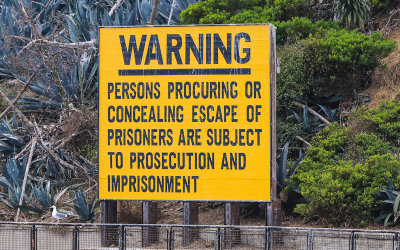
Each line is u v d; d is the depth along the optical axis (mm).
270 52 11648
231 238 11836
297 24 17078
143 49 12008
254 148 11641
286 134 15680
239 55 11734
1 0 23500
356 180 12539
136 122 11992
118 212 14211
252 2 18641
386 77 16172
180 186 11820
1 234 12039
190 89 11859
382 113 14312
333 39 15672
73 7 22375
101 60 12102
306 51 15969
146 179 11938
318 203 12344
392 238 10805
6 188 15953
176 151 11867
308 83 15906
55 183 16016
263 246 11766
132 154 11984
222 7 18625
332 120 15641
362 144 13750
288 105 16328
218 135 11750
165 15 20703
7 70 19609
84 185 16047
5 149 16781
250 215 14219
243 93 11695
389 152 13477
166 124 11898
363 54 15312
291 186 13367
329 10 19188
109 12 21344
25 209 14672
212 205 14883
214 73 11797
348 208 12359
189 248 11797
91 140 16734
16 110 16484
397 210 12062
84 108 16828
